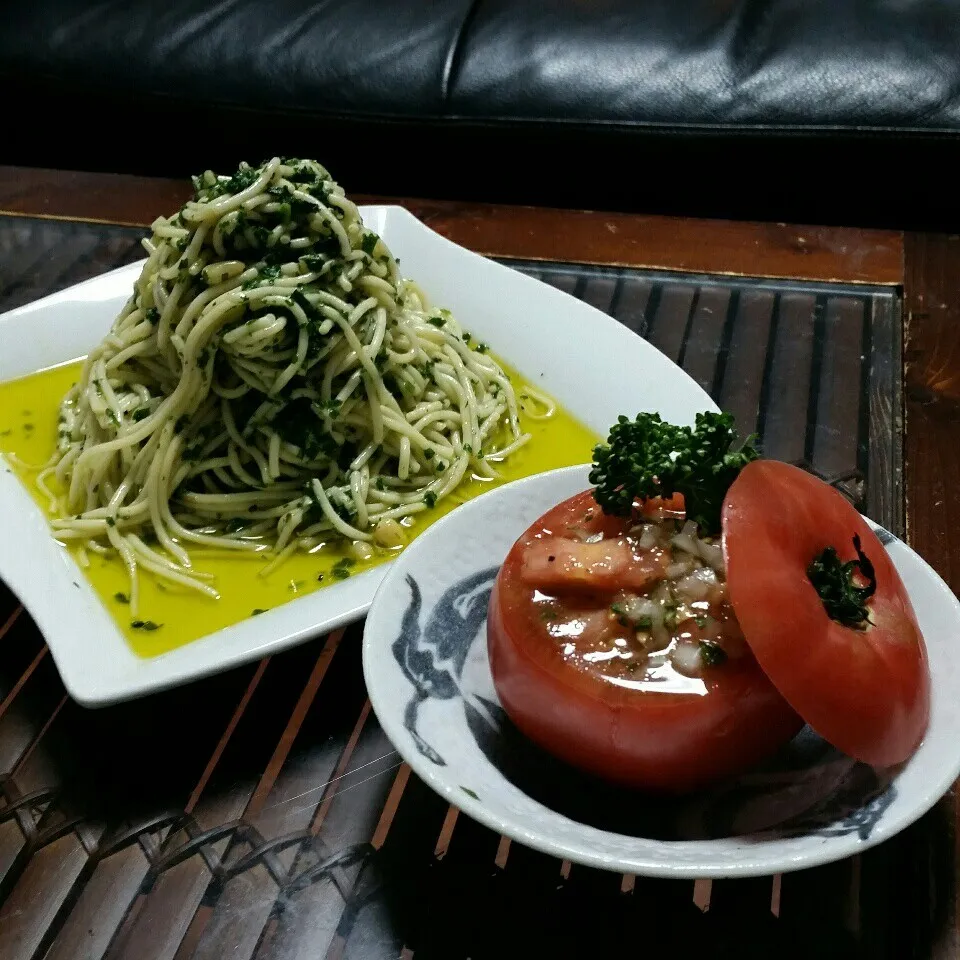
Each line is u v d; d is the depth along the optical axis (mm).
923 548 414
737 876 255
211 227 472
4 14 996
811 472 454
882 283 557
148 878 315
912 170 832
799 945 294
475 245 612
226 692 370
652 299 560
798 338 527
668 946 295
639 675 286
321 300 477
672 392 473
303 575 453
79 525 458
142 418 500
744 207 898
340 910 305
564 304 535
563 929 300
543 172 912
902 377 501
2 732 359
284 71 926
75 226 637
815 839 267
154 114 965
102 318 556
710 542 299
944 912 296
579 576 297
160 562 455
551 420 520
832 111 823
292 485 497
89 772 345
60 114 998
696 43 874
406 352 528
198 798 336
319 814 330
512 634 302
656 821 301
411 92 900
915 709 282
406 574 338
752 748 291
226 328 470
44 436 518
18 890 313
